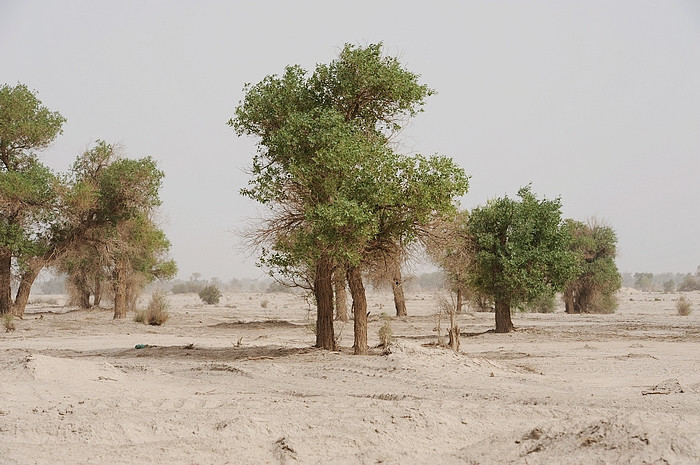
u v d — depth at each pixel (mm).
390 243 20859
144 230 48062
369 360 18453
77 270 50031
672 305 82812
